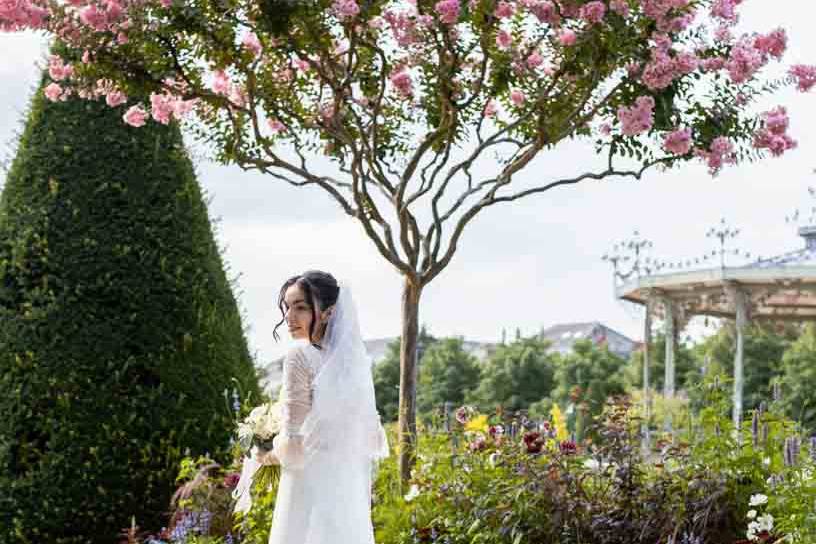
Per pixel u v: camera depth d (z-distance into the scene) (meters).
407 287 6.29
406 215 6.21
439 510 5.47
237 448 6.20
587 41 5.77
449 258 6.27
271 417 4.35
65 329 6.27
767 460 5.41
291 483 4.21
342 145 6.93
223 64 6.09
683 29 5.78
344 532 4.15
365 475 4.34
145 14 5.88
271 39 6.06
